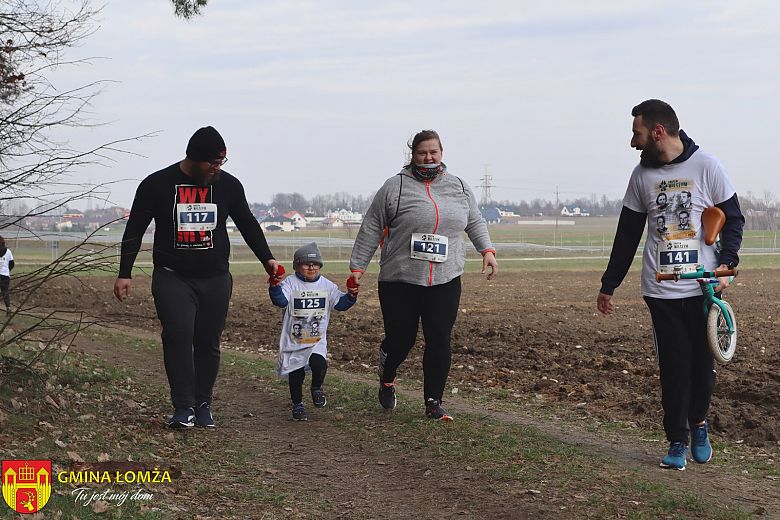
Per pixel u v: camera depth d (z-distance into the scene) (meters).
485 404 20.81
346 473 14.43
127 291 16.89
